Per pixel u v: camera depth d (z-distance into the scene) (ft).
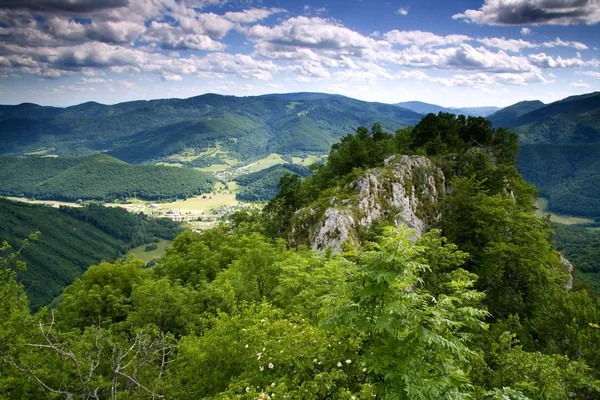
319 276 78.64
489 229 164.04
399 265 36.29
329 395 45.11
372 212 193.98
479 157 254.88
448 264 120.06
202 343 60.08
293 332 52.26
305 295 78.13
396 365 35.50
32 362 62.95
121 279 170.81
